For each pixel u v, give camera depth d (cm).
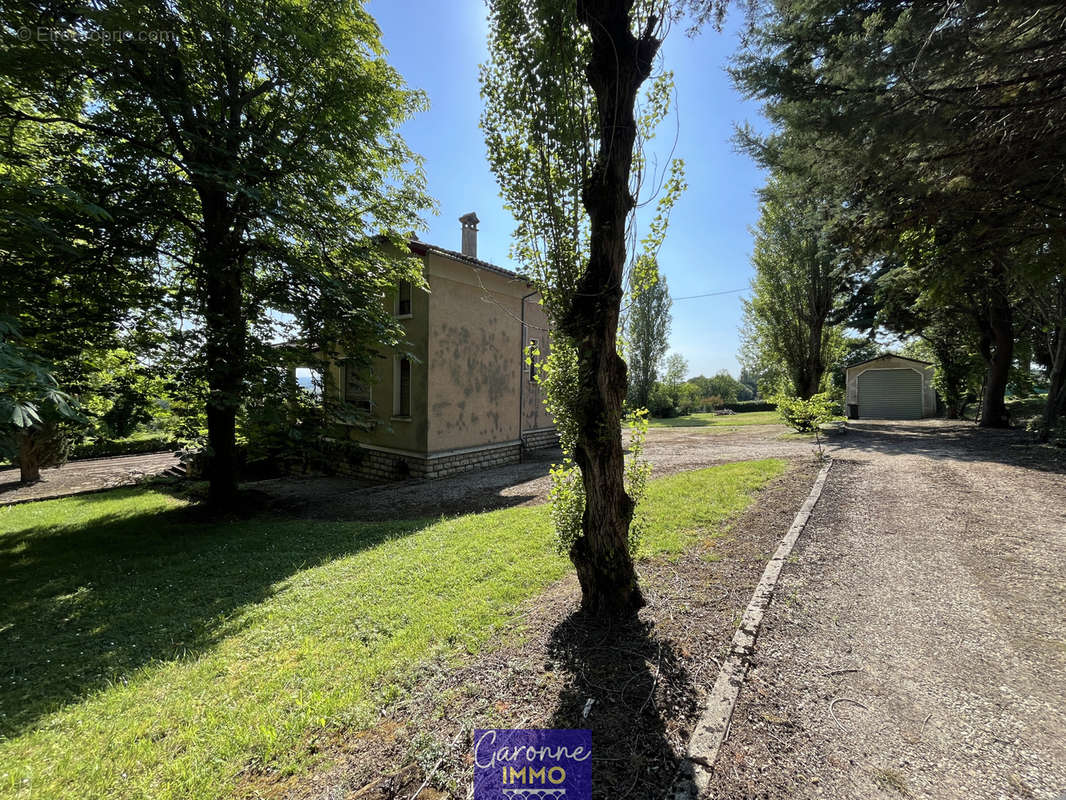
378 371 1109
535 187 282
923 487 599
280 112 776
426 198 955
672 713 203
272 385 721
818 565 361
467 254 1412
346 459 1155
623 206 270
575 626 285
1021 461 748
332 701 237
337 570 460
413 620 325
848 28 448
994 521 456
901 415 1964
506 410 1239
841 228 648
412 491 898
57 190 449
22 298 580
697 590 322
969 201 471
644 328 2702
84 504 942
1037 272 495
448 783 174
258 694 253
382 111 836
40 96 590
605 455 280
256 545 589
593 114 274
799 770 167
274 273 803
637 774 170
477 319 1139
